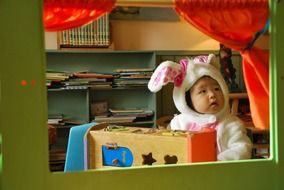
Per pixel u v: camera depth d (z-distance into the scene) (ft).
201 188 2.35
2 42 2.09
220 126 3.75
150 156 3.08
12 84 2.11
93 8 2.40
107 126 3.72
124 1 2.43
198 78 3.80
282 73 2.42
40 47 2.15
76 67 9.09
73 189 2.20
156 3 2.47
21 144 2.12
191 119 3.89
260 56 2.92
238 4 2.53
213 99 3.76
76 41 8.42
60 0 2.32
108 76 8.54
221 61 8.47
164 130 3.28
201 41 9.48
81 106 9.09
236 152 3.51
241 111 8.25
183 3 2.49
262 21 2.58
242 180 2.40
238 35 2.78
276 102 2.42
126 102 9.34
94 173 2.23
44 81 2.16
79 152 3.83
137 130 3.38
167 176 2.31
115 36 9.09
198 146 2.86
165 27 9.34
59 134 8.71
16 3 2.11
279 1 2.41
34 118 2.14
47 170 2.17
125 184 2.26
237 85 8.49
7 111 2.10
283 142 2.43
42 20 2.17
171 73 3.78
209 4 2.51
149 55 9.21
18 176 2.12
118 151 3.30
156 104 8.89
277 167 2.43
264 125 3.06
